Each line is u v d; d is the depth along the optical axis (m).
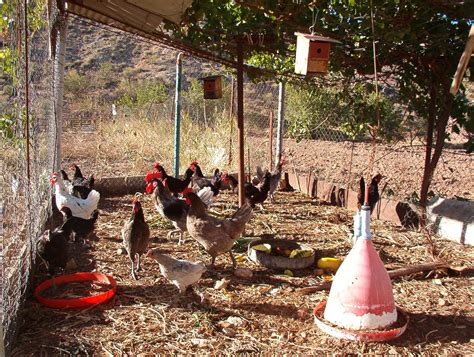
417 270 5.58
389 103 9.20
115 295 4.91
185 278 4.72
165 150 11.77
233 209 8.45
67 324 4.29
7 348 3.69
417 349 4.03
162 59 26.88
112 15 5.78
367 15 5.36
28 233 4.75
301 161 13.07
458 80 3.47
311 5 5.15
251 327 4.36
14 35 4.25
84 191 7.80
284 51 6.34
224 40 6.32
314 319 4.47
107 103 19.64
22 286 4.40
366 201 4.31
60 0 5.71
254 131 17.16
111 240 6.62
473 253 6.49
